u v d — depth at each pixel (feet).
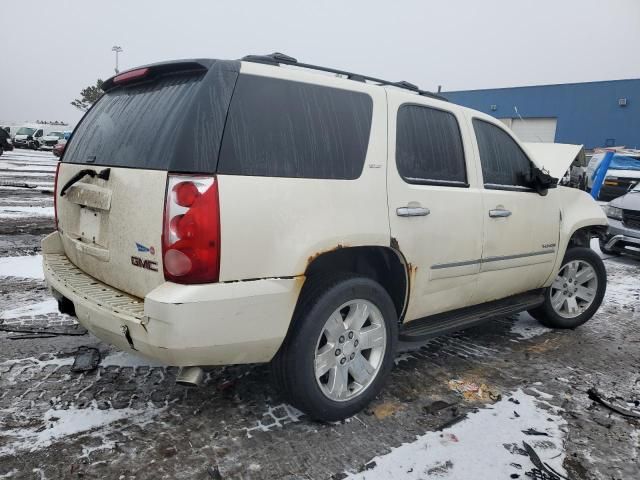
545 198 13.64
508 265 12.63
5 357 11.29
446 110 11.48
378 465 8.21
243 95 8.07
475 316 12.21
